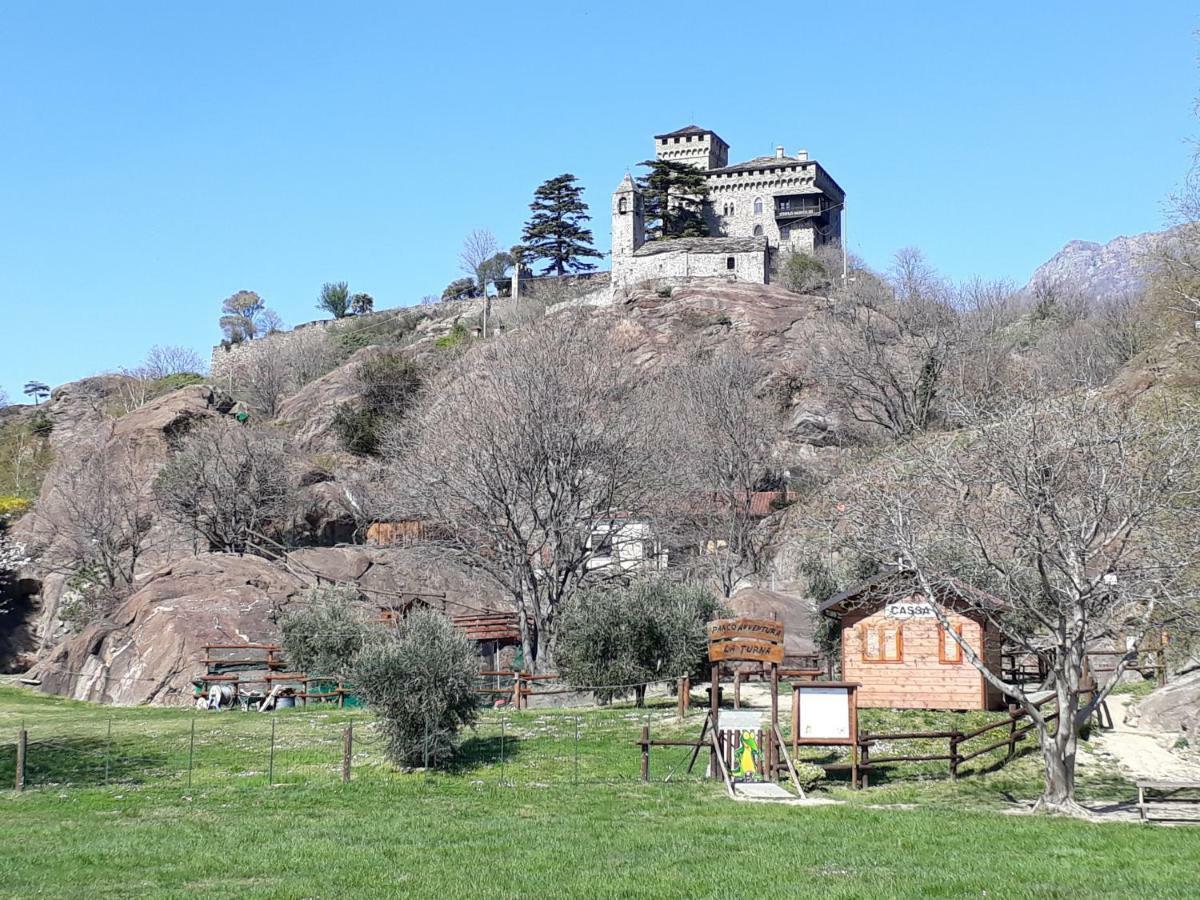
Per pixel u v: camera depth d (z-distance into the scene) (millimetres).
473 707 29375
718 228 143875
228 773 28094
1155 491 23281
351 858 18969
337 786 26078
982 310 82438
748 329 93938
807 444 78812
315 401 100375
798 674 37562
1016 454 24609
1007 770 26797
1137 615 25984
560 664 36750
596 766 27828
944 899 15805
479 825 21672
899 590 30641
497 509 48781
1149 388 47375
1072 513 24141
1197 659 32812
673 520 58250
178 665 44875
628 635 35656
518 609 46844
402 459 58156
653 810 23125
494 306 135500
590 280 139500
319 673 41375
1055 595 23141
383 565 57938
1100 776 26391
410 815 22750
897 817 21938
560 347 59406
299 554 57906
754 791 25031
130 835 20844
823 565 42719
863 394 73500
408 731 28047
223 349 148125
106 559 63188
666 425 62750
